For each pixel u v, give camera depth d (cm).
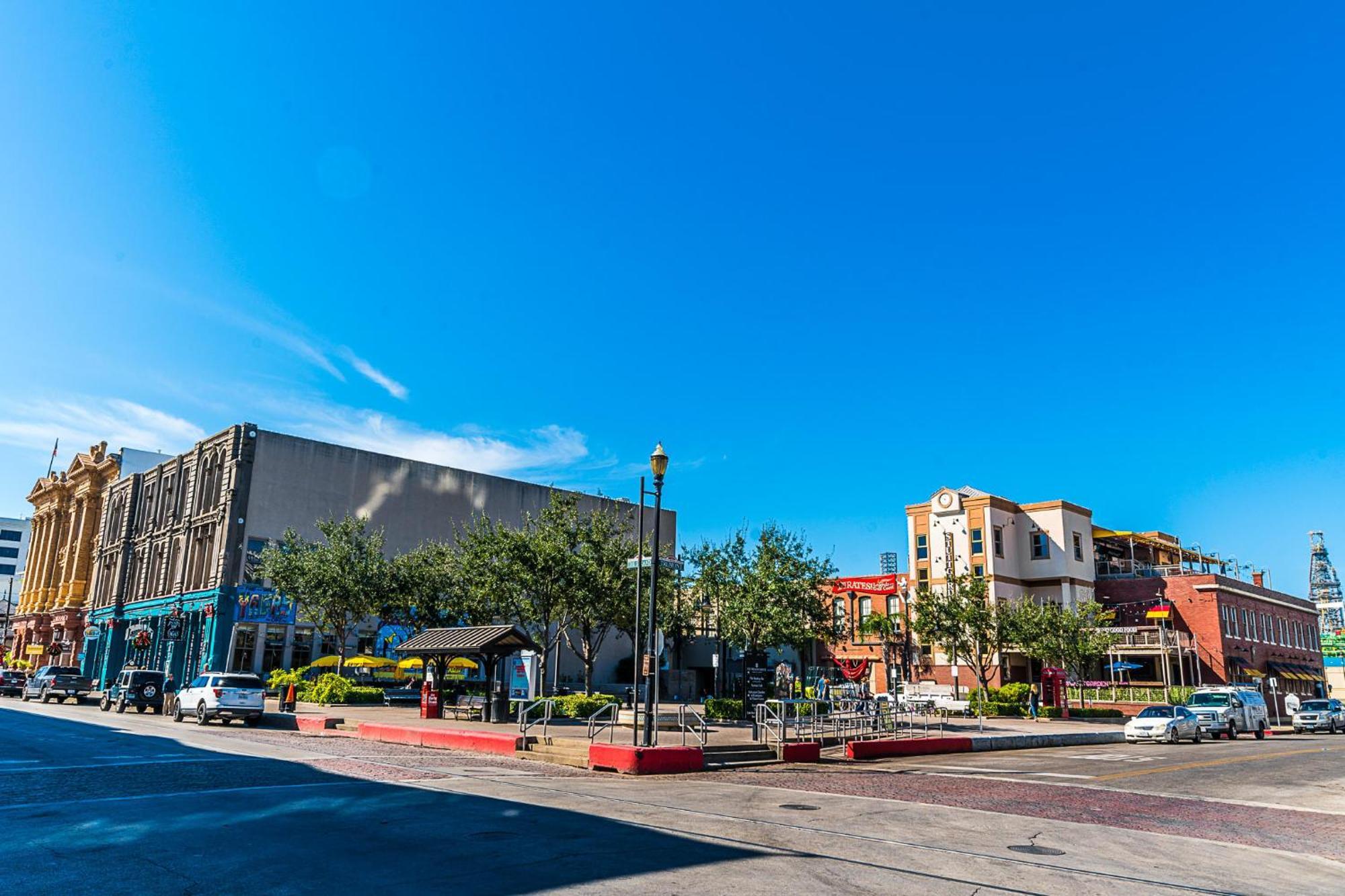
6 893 703
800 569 3241
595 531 3947
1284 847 1088
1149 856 987
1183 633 5691
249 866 802
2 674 5356
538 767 1828
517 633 2931
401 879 764
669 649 5169
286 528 5275
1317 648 7194
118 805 1130
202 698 3044
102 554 6825
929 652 5756
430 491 5931
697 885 766
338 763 1719
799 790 1502
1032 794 1518
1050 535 5906
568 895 721
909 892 771
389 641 5241
